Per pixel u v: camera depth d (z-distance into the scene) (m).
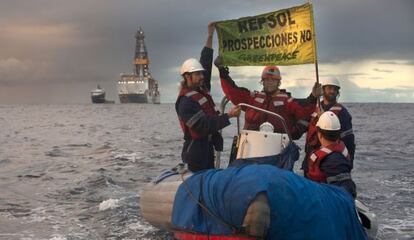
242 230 4.22
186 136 5.67
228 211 4.25
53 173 13.55
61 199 9.68
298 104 6.14
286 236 4.16
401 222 7.84
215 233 4.38
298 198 4.19
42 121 55.00
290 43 6.23
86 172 13.55
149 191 5.28
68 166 15.05
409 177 12.52
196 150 5.57
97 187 10.90
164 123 49.84
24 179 12.45
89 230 7.23
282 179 4.25
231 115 5.36
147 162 15.90
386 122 46.53
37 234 7.02
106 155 18.36
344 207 4.48
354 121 48.84
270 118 6.05
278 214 4.13
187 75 5.51
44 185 11.45
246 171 4.37
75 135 31.17
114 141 25.73
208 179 4.54
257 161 5.32
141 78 195.88
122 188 10.73
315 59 6.11
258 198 4.12
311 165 5.10
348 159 5.04
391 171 13.67
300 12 6.14
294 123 6.23
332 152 4.98
